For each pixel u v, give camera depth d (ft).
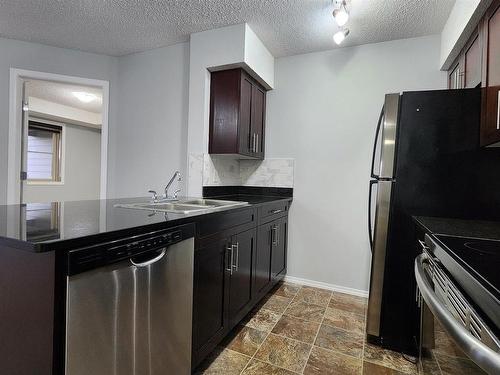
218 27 7.70
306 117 9.14
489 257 2.60
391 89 8.12
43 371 2.75
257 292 7.07
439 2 6.27
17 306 2.97
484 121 4.91
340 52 8.70
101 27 7.93
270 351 5.62
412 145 5.46
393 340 5.67
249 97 8.43
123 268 3.27
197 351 4.66
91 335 2.91
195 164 8.11
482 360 1.73
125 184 9.94
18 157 8.93
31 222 3.58
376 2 6.31
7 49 8.66
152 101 9.45
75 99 14.35
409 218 5.48
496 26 4.58
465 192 5.18
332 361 5.36
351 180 8.61
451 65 7.27
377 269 5.79
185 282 4.29
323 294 8.45
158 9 6.96
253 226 6.78
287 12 6.88
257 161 9.86
